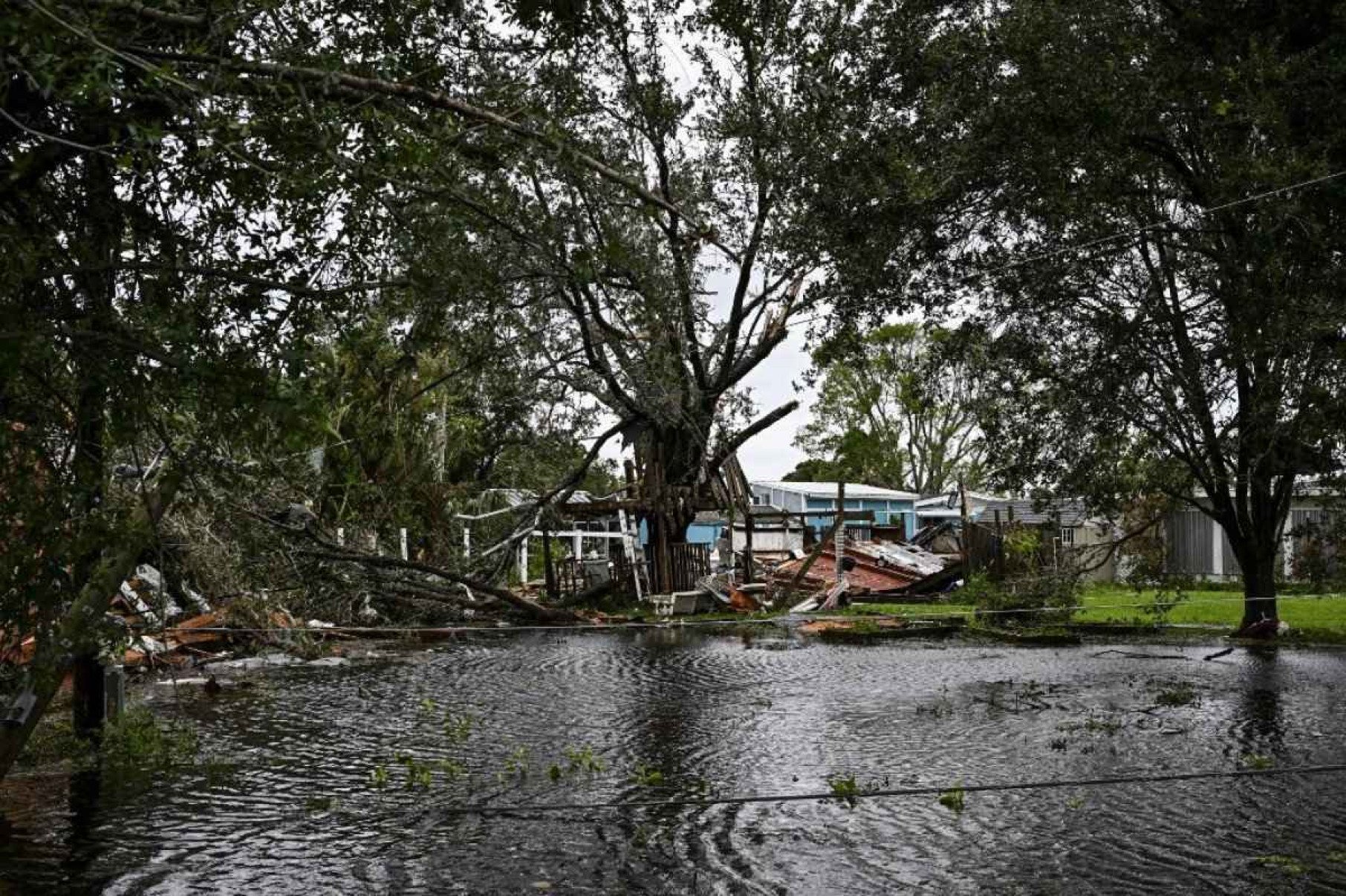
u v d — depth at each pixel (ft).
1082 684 48.93
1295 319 47.03
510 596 76.13
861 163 55.36
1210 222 53.26
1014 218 55.62
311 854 22.86
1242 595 99.81
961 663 58.39
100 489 18.95
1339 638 67.56
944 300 58.70
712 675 53.47
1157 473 69.36
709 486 98.53
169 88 16.03
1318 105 44.34
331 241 19.85
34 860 22.44
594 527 125.80
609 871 21.72
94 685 34.14
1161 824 25.11
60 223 18.03
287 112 17.12
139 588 49.88
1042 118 50.01
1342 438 55.47
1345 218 44.62
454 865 22.17
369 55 20.81
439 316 23.34
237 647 59.21
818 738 35.91
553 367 81.41
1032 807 26.71
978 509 158.51
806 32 72.54
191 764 31.78
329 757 32.86
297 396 16.61
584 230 50.11
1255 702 43.14
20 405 17.97
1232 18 46.42
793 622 83.25
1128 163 51.52
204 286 18.76
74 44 13.76
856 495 165.68
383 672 55.06
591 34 26.66
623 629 81.35
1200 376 60.18
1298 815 25.89
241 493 34.91
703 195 79.66
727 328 87.92
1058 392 64.69
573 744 35.04
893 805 26.91
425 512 81.71
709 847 23.35
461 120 20.39
